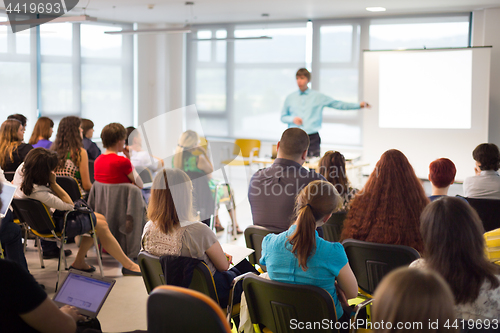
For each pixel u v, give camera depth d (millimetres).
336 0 5941
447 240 1442
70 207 3277
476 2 5895
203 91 8781
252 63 8227
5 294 1418
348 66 7414
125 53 8648
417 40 6973
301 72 5859
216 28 8477
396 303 983
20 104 7285
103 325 2777
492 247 1911
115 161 3609
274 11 6973
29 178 3158
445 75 6305
